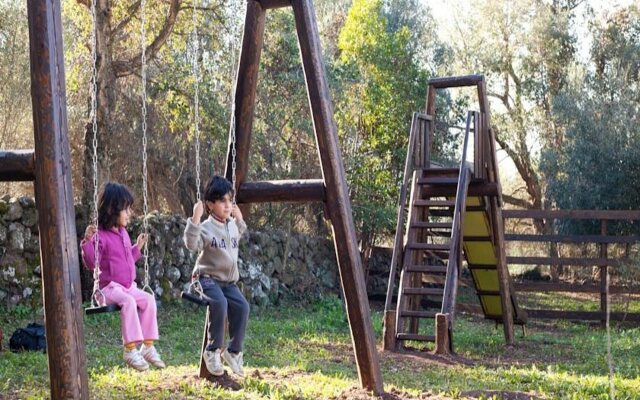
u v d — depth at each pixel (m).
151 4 16.42
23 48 17.48
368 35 22.84
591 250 25.73
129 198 6.68
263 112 20.12
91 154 15.38
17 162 5.86
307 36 7.43
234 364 7.41
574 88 26.69
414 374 9.81
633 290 17.73
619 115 25.12
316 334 13.81
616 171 24.45
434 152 25.39
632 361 11.98
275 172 20.11
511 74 30.75
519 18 30.47
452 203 13.32
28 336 10.66
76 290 5.86
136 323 6.41
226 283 7.42
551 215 17.77
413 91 22.83
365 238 21.73
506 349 13.26
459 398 7.39
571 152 25.27
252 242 18.19
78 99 19.12
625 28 29.06
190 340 12.67
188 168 20.38
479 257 14.66
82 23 16.72
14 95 17.25
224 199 7.25
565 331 16.86
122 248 6.65
